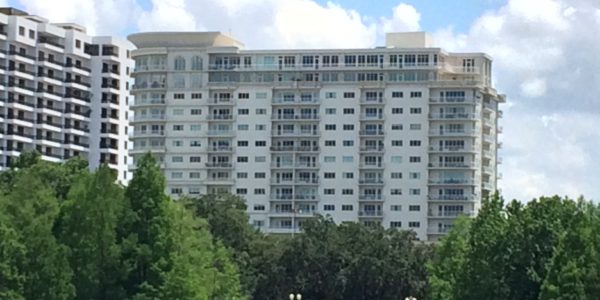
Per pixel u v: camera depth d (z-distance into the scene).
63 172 150.12
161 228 128.12
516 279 142.38
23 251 118.25
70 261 123.88
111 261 125.19
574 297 124.62
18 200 126.12
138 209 128.62
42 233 120.31
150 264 126.56
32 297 118.69
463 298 145.25
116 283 125.75
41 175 146.50
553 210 145.62
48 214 126.94
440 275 176.62
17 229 121.31
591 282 125.00
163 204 129.25
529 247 142.62
